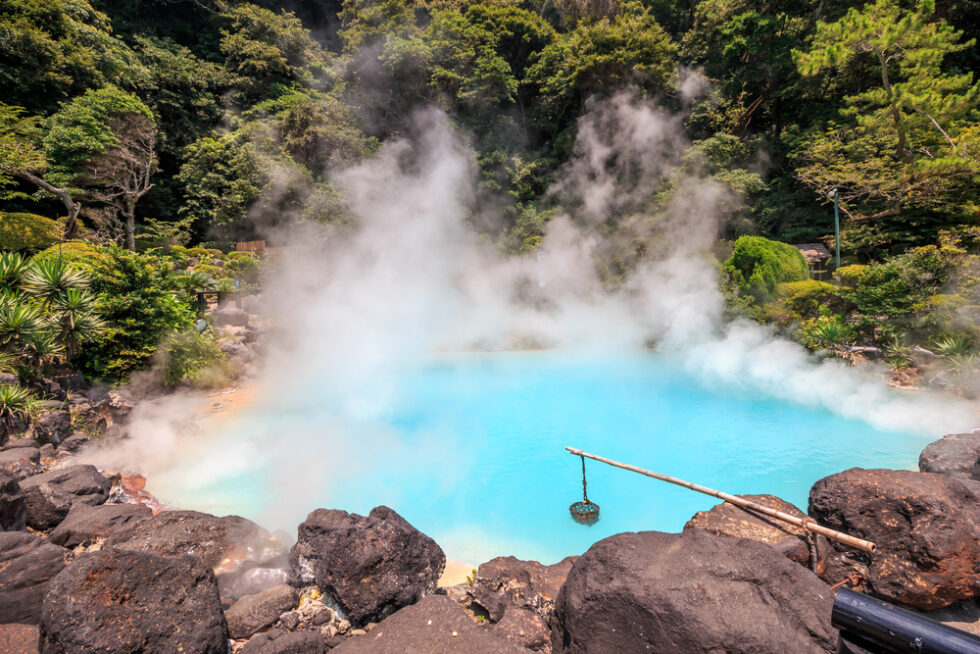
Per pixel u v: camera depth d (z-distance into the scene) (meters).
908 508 3.89
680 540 3.59
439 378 14.46
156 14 38.22
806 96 26.23
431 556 4.34
